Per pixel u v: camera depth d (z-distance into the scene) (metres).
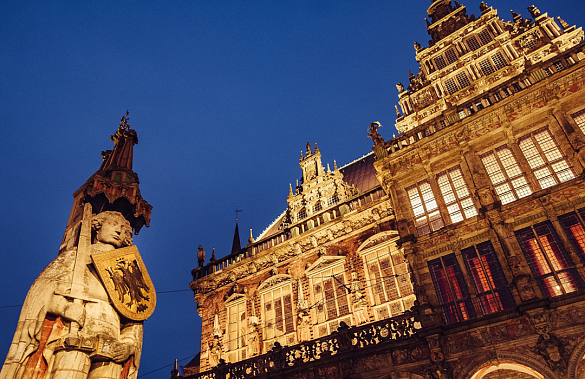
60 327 17.02
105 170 23.05
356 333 18.77
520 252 15.79
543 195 16.20
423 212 19.59
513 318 14.67
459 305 16.61
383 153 21.70
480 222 17.38
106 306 18.70
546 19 24.20
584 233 14.99
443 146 20.03
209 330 26.38
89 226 20.33
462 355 15.21
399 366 16.44
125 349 18.33
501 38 25.22
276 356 20.16
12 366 15.14
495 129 18.72
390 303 20.19
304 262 24.62
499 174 18.12
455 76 25.83
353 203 24.61
